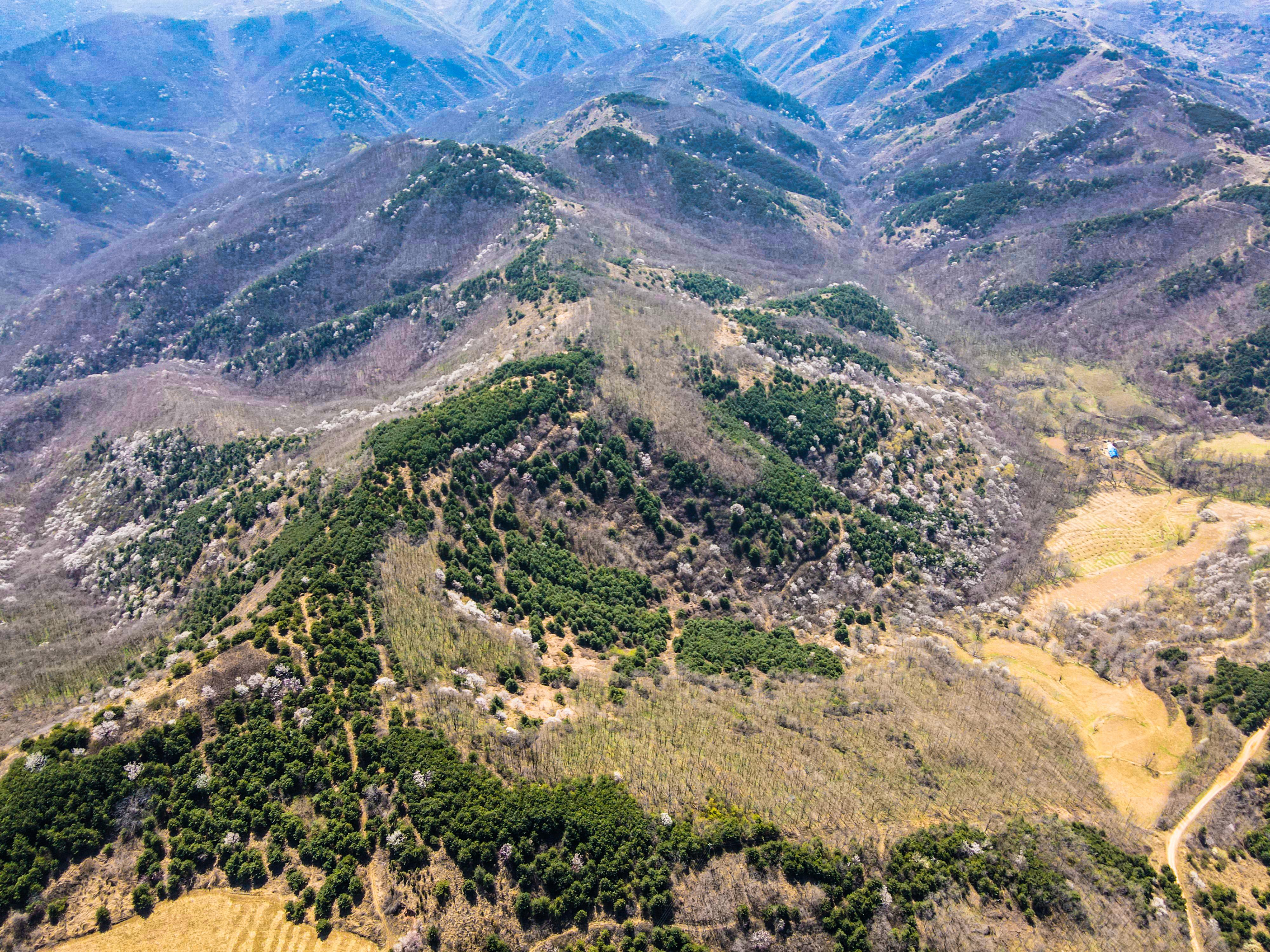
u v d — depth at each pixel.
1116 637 152.62
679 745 107.19
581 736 106.00
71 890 84.56
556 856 88.62
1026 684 141.62
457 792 92.62
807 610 153.88
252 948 81.25
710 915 85.94
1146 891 98.75
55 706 127.00
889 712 123.44
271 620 114.88
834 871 91.31
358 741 99.06
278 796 93.44
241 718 101.25
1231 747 121.19
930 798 105.69
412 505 142.00
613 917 85.56
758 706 120.19
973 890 94.12
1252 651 137.75
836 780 105.31
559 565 147.25
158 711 100.38
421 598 124.19
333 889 84.19
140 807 91.31
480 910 83.94
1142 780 120.81
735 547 159.00
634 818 93.00
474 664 115.81
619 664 126.94
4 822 86.38
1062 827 105.25
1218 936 96.25
